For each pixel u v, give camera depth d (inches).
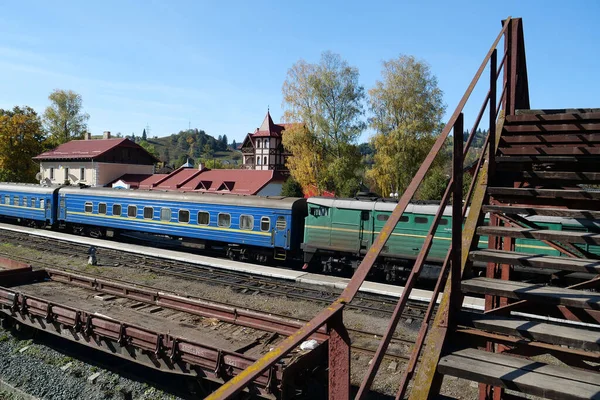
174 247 904.9
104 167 1737.2
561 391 91.4
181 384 339.9
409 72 1208.2
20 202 1113.4
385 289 580.7
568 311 141.2
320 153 1314.0
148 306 421.4
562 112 188.4
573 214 133.8
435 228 111.7
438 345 110.9
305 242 685.9
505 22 177.3
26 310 395.5
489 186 159.2
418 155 1191.6
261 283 615.8
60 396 320.8
